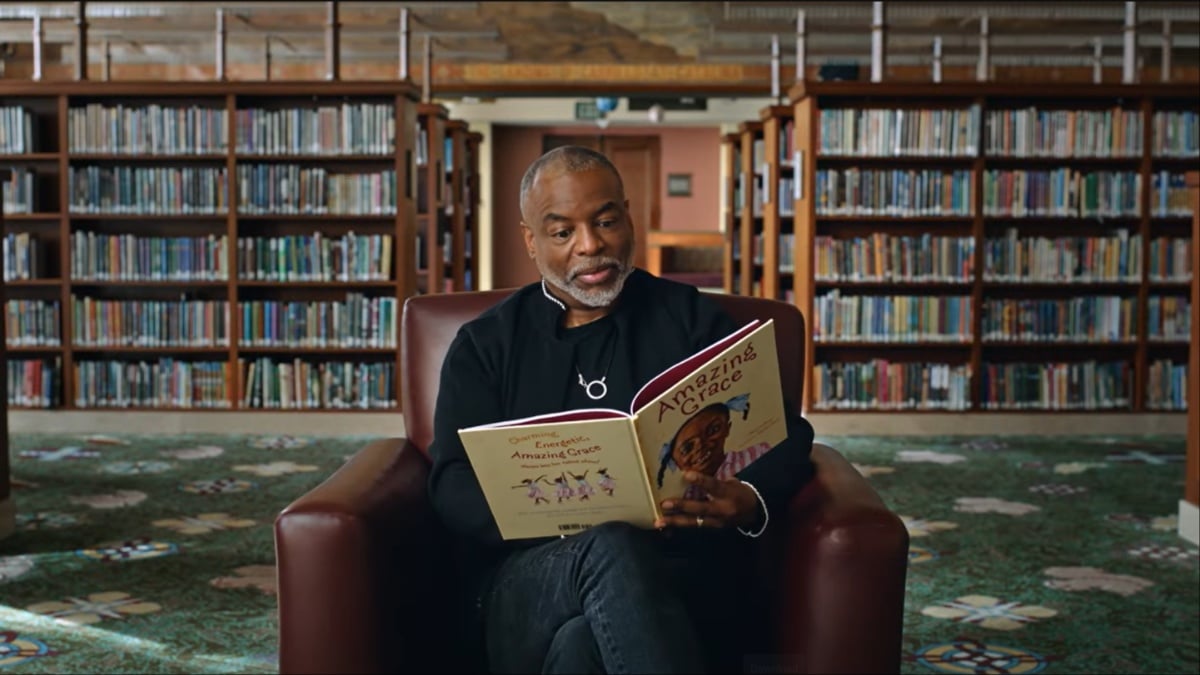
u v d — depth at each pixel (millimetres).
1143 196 7047
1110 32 10852
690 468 1763
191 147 7102
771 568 1859
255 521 4648
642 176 19969
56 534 4402
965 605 3582
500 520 1760
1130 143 7047
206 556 4098
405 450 2154
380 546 1709
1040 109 7172
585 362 2033
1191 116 7043
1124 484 5520
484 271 18250
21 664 3000
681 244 17734
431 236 8797
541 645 1720
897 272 7086
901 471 5840
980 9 9227
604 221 1952
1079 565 4051
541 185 1959
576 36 14812
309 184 7102
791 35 11102
